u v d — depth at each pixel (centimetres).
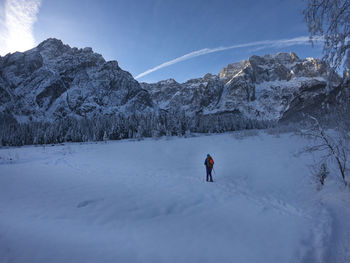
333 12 296
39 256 255
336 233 379
